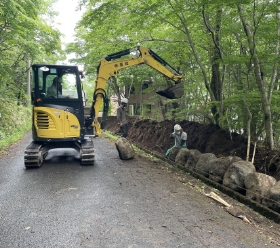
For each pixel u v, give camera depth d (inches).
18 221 134.9
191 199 167.9
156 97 479.5
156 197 171.0
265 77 289.4
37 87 250.1
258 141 277.6
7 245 111.5
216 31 257.8
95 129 288.4
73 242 114.2
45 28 378.3
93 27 288.4
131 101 830.5
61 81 257.8
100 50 372.8
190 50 336.8
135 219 137.5
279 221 135.0
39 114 249.1
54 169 245.8
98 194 176.2
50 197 170.1
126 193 178.5
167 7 259.4
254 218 140.6
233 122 279.6
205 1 202.2
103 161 283.1
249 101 233.0
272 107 231.0
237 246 112.2
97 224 131.6
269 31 223.6
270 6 184.4
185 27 252.2
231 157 197.8
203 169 212.7
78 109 260.8
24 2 322.7
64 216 140.9
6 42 449.7
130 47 350.9
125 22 303.7
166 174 229.0
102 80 288.7
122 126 345.1
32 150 244.8
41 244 112.5
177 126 273.4
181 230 125.8
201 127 297.6
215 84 297.9
